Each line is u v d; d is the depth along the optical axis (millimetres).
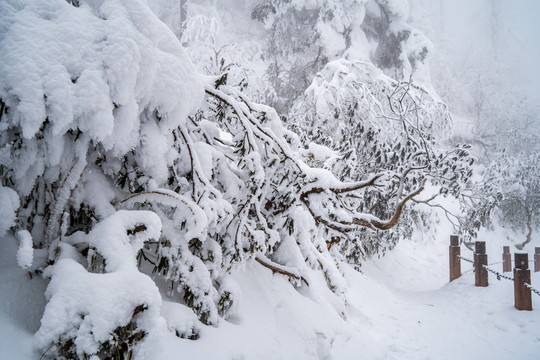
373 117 7945
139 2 2359
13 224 1786
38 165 2012
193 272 2529
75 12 2143
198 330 2361
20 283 1914
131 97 2139
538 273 6770
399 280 9172
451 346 4477
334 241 4891
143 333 1804
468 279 7188
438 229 13289
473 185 8016
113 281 1741
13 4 2043
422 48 16000
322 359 3420
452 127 9094
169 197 2422
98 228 2082
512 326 4934
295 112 8570
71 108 1868
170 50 2490
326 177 3535
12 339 1667
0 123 1786
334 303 4461
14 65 1774
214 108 3332
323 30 14461
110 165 2494
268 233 3352
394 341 4516
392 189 6934
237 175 3463
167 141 2627
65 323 1615
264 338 2812
